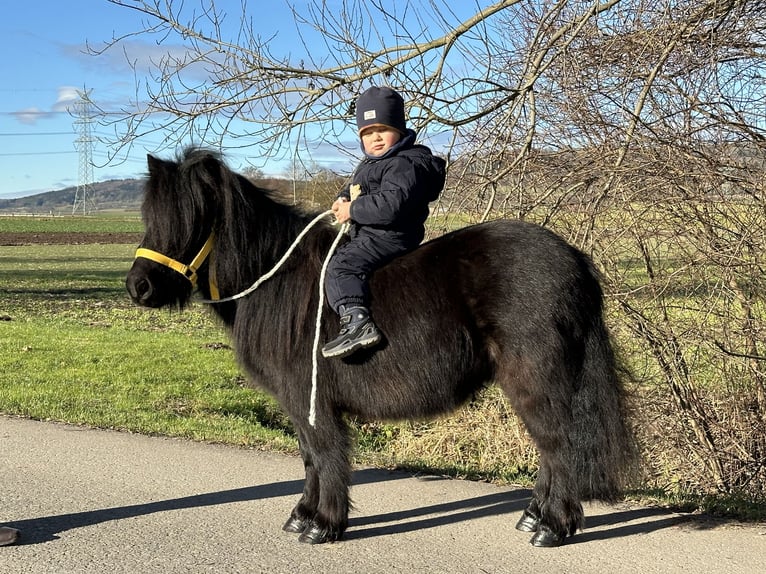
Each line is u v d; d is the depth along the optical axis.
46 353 10.72
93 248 42.59
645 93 5.20
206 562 3.94
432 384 3.99
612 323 5.71
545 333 3.89
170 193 4.04
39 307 17.00
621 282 5.58
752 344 5.53
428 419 4.18
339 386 4.07
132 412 7.52
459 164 6.45
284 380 4.14
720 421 5.78
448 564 3.92
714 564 3.92
